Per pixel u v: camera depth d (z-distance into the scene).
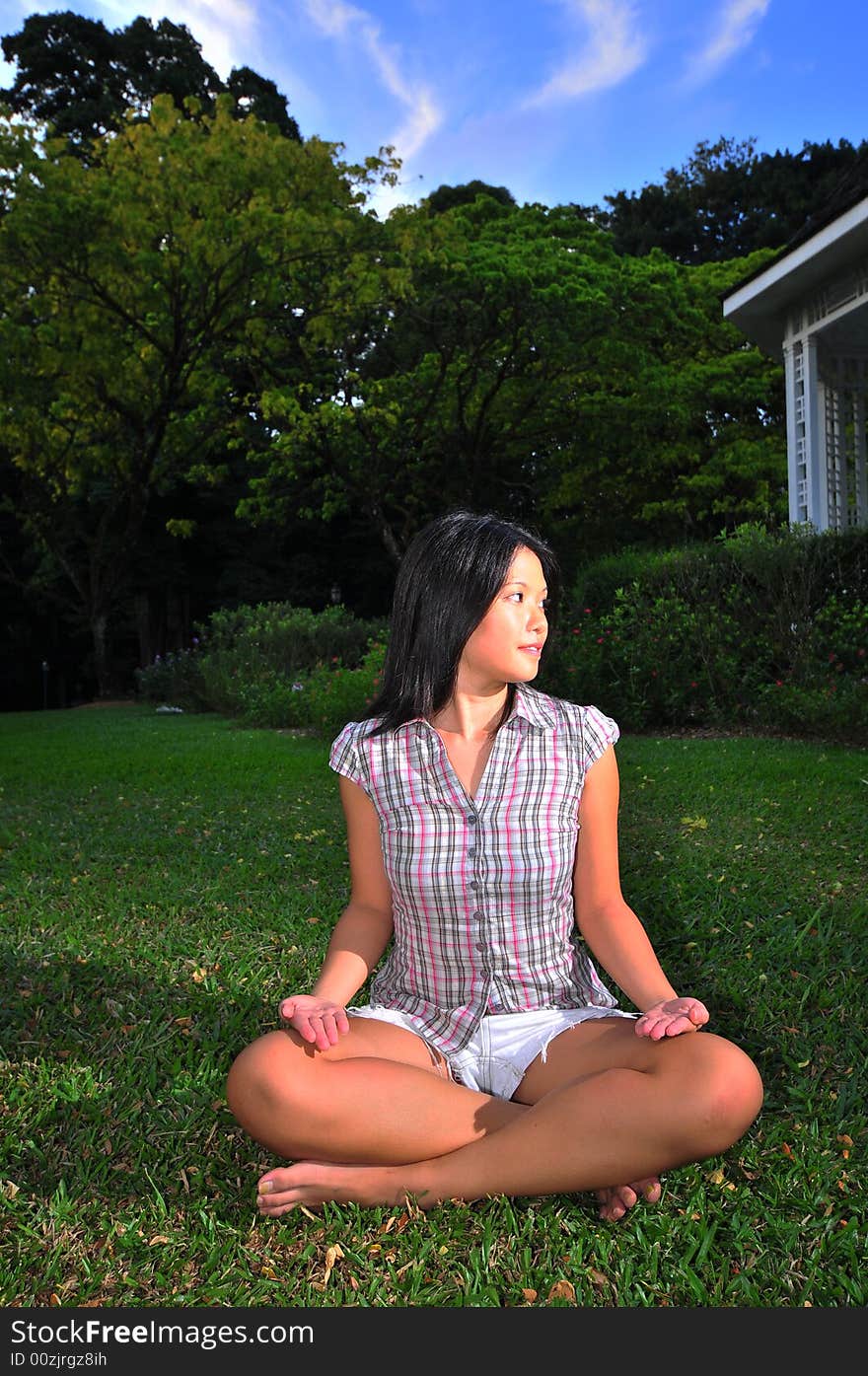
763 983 2.90
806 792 5.75
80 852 4.85
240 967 3.18
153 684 18.80
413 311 19.36
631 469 23.22
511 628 1.83
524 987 1.89
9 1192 1.95
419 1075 1.79
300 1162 1.82
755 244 30.56
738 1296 1.61
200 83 28.14
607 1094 1.67
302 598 27.70
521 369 20.77
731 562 10.14
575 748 1.90
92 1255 1.74
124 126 18.20
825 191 29.55
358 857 2.01
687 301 21.09
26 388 19.31
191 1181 1.98
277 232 17.84
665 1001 1.78
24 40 27.08
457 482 22.95
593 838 1.96
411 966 1.94
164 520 26.95
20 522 26.78
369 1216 1.80
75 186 17.47
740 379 22.22
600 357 20.17
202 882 4.27
